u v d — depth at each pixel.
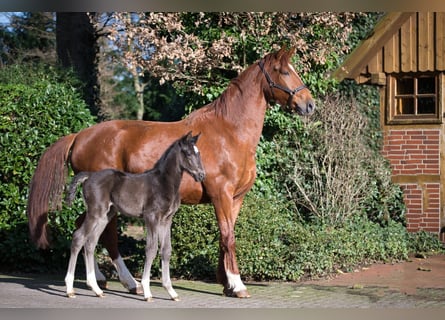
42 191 7.75
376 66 12.59
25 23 20.30
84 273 10.01
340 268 9.88
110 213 7.56
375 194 11.84
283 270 8.94
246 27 11.24
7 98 9.81
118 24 11.28
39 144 9.80
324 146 11.34
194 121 7.87
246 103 7.78
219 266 7.85
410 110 12.87
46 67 15.33
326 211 10.90
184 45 10.80
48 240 7.94
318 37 11.65
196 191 7.65
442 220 12.31
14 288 8.07
